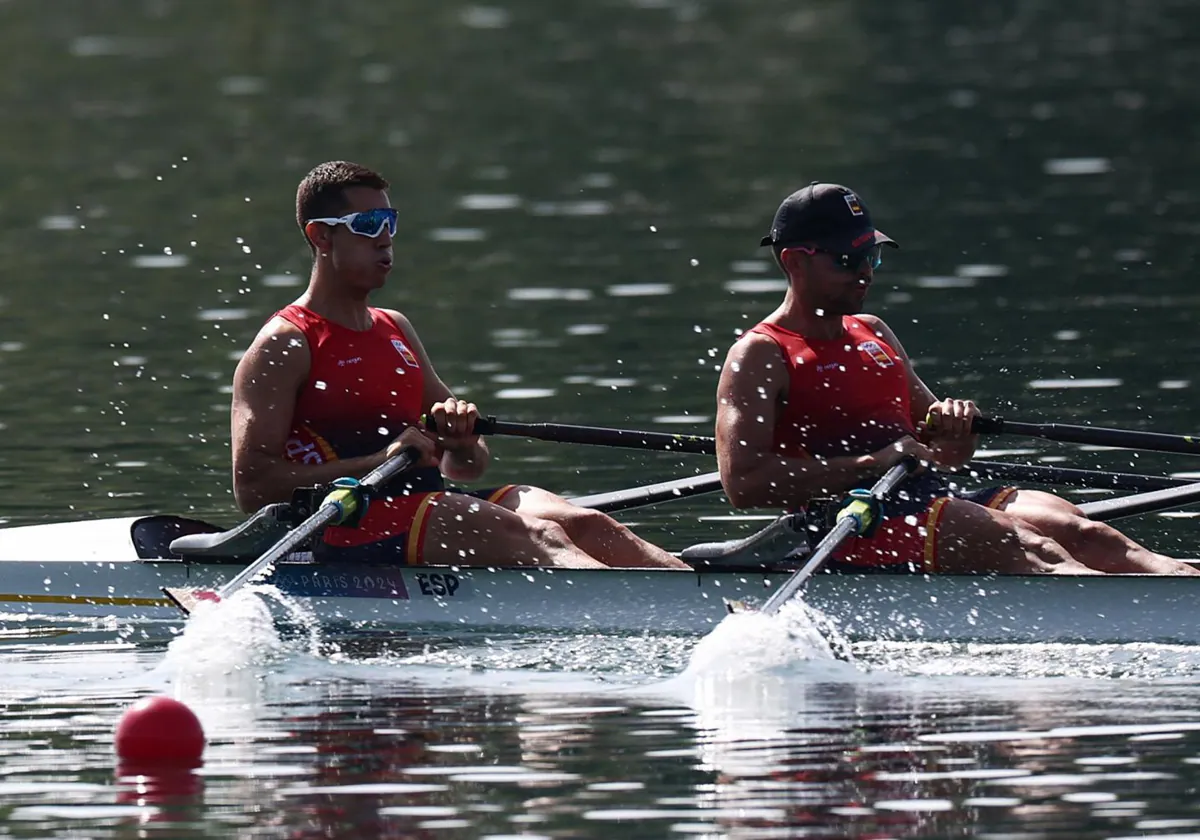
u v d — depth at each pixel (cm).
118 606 3566
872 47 18512
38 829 2234
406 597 3397
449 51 19012
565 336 6575
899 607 3173
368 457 3438
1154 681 2823
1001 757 2439
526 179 11088
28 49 19300
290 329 3453
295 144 12862
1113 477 3553
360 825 2219
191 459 4822
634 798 2302
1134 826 2166
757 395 3325
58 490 4494
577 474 4666
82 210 10144
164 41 19875
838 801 2275
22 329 6894
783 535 3244
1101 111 13238
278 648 3173
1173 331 6228
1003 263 7819
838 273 3303
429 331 6725
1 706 2823
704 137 12794
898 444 3288
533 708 2755
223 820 2247
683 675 2944
